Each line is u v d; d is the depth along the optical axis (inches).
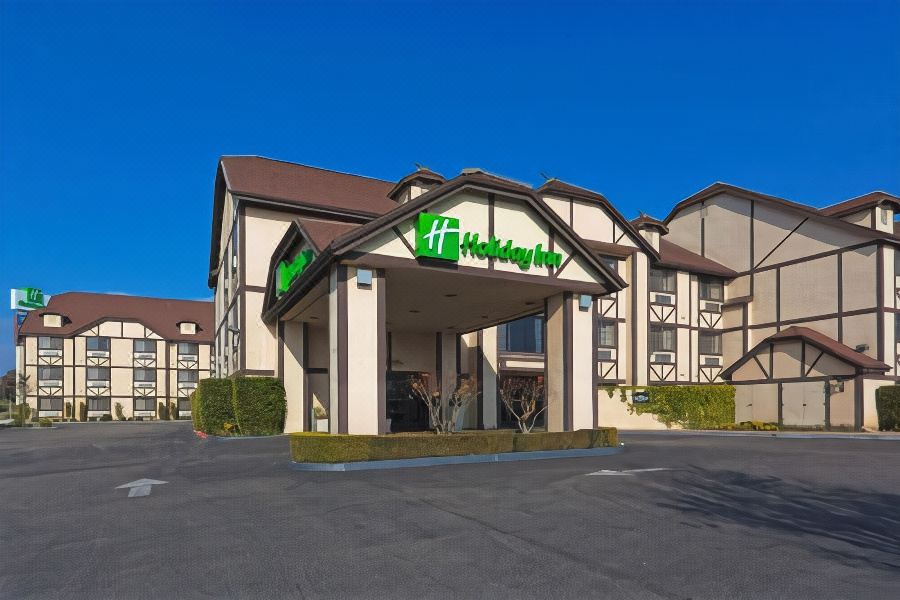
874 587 196.5
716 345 1181.1
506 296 655.1
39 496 366.0
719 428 983.0
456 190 537.6
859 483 380.5
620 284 621.9
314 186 994.1
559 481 378.9
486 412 991.0
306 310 730.2
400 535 253.1
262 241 867.4
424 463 457.4
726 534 257.6
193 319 2203.5
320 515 289.3
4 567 223.0
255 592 192.9
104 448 702.5
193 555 231.0
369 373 493.0
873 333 950.4
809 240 1058.1
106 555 234.4
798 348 1008.9
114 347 2042.3
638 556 226.2
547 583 198.7
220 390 804.6
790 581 201.6
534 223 587.2
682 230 1306.6
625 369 1079.6
